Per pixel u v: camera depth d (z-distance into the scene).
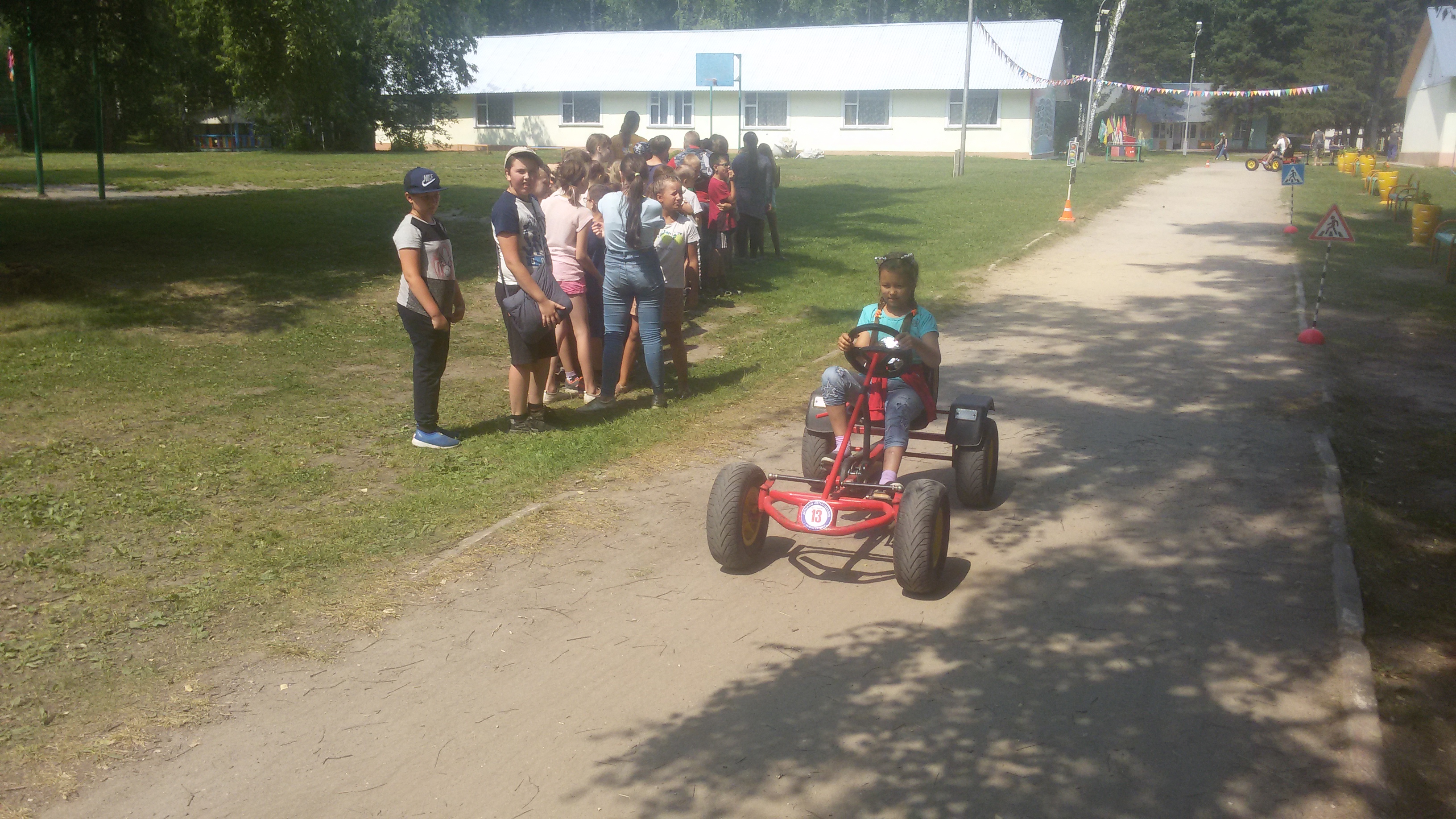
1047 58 45.84
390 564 5.49
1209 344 10.88
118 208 20.25
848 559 5.73
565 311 7.44
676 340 8.55
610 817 3.57
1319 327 11.73
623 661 4.59
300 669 4.48
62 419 7.73
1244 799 3.64
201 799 3.64
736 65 47.62
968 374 9.72
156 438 7.39
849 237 19.00
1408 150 46.53
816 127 48.56
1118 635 4.79
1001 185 30.45
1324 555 5.65
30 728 3.98
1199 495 6.54
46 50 16.33
